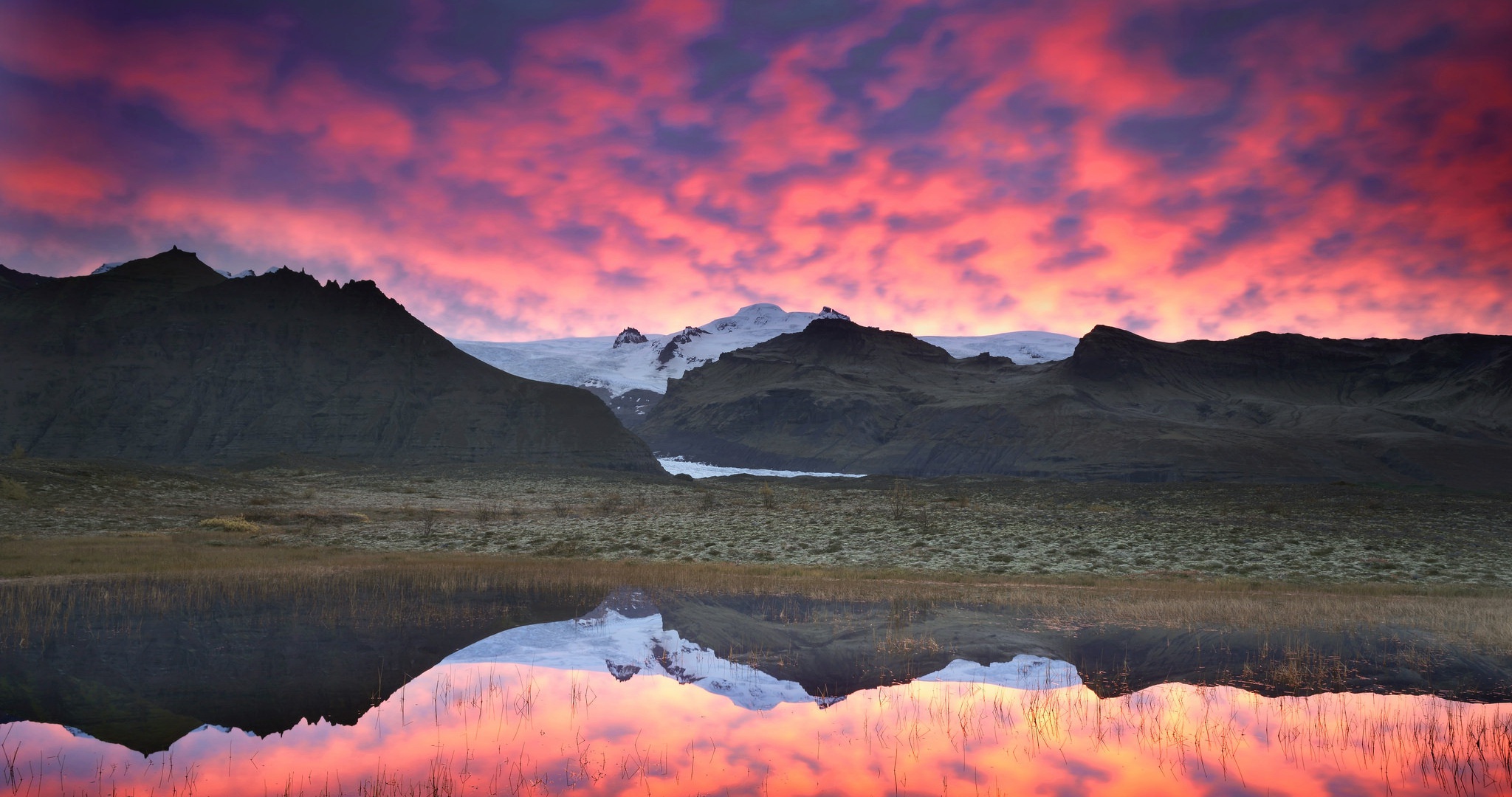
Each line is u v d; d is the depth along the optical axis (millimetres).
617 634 24031
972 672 19312
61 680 18188
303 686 17812
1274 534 55000
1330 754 13289
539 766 12773
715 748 13719
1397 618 26047
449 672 19281
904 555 49594
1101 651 21578
